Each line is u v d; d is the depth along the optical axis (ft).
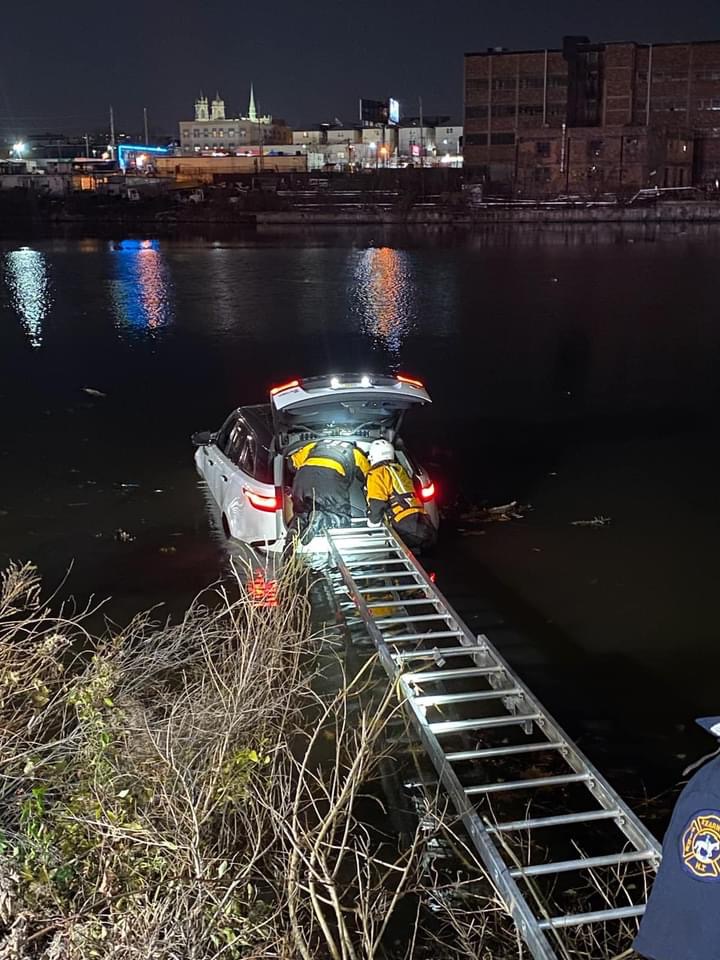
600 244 183.32
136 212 304.30
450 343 74.38
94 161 486.79
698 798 7.20
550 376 60.39
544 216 269.03
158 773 12.80
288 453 27.76
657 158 323.37
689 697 19.71
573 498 34.58
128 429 45.78
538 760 17.30
